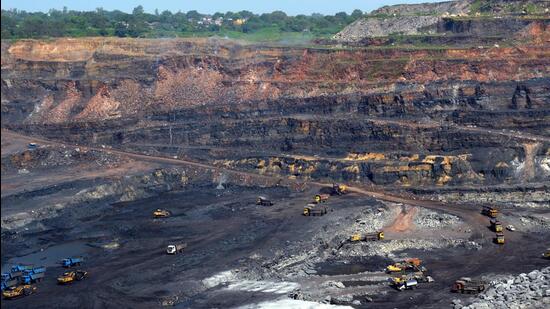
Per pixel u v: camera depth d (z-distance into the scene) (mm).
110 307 135125
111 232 188625
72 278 150250
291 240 171625
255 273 151250
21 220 190875
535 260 156625
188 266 157250
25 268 156750
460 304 129500
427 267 154500
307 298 135625
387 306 131500
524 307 125375
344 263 159375
